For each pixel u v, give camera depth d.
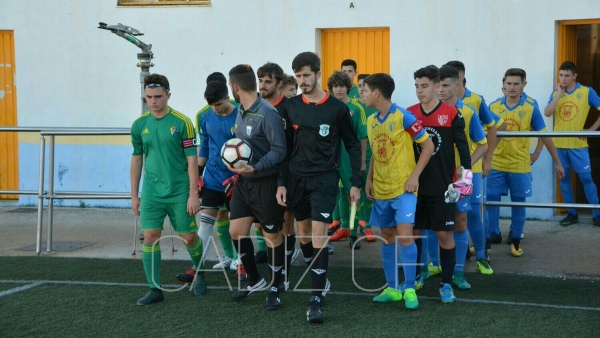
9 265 7.39
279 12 9.95
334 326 5.33
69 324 5.47
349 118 5.60
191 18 10.27
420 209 5.88
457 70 6.36
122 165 10.57
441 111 5.75
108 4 10.46
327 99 5.55
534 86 9.09
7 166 11.06
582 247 7.85
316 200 5.50
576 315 5.51
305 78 5.46
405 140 5.64
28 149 10.82
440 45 9.39
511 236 7.86
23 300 6.11
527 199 9.30
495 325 5.30
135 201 6.07
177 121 5.85
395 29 9.55
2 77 10.96
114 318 5.61
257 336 5.14
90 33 10.54
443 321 5.41
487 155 6.71
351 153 5.71
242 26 10.10
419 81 5.72
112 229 9.20
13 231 9.21
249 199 5.74
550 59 9.00
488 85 9.26
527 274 6.83
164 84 5.84
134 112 10.50
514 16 9.09
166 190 5.91
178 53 10.34
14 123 10.98
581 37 9.62
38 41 10.70
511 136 6.95
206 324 5.43
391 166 5.66
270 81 5.98
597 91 9.70
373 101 5.65
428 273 6.66
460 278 6.34
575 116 8.74
